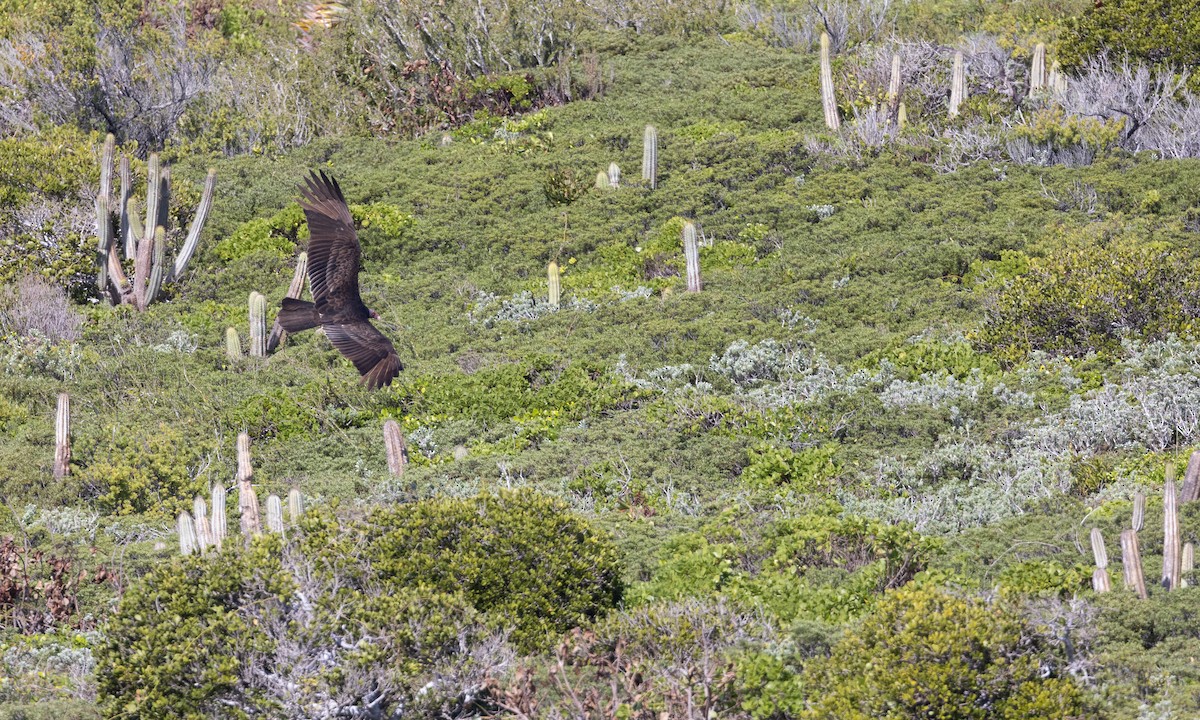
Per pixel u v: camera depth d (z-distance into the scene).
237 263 86.69
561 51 118.69
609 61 118.31
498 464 58.41
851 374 65.88
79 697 39.06
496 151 101.81
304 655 35.50
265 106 109.50
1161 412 57.16
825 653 37.19
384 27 114.56
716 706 35.25
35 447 62.81
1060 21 111.75
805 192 89.94
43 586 47.75
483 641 37.00
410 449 62.41
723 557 43.94
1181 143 90.88
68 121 105.00
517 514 41.41
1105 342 65.44
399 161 101.94
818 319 73.38
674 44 123.12
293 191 96.50
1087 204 84.44
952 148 93.50
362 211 89.69
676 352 69.94
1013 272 76.12
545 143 102.38
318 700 34.94
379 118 109.44
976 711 32.50
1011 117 97.25
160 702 34.78
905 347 67.25
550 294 78.62
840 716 33.09
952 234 81.50
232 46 118.44
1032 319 67.25
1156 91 93.00
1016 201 85.81
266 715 34.81
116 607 45.88
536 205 92.94
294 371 71.94
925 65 106.31
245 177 100.81
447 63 113.44
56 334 76.81
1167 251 68.69
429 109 109.31
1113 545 46.03
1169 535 41.69
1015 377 63.66
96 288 84.50
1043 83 99.75
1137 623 38.41
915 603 33.91
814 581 42.72
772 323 72.31
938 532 50.03
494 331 75.81
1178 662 36.50
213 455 61.69
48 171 89.50
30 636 44.81
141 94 107.19
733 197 90.50
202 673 34.84
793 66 114.56
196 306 82.25
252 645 35.25
